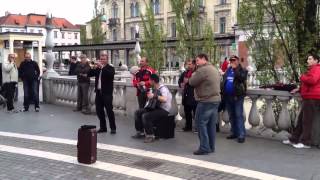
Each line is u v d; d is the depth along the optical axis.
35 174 6.33
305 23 8.65
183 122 9.89
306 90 7.52
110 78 9.20
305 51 8.62
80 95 12.67
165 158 7.18
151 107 8.59
